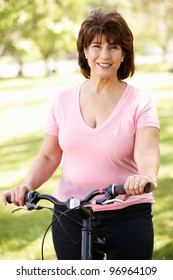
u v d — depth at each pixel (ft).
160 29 162.50
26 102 85.51
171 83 107.04
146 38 165.68
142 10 152.46
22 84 122.11
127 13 154.51
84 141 10.86
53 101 11.50
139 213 10.97
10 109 77.10
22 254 20.17
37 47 141.18
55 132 11.55
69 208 9.93
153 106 11.03
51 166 11.76
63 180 11.37
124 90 11.13
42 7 123.95
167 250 19.65
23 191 10.41
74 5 136.56
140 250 10.80
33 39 131.75
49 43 139.44
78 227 11.21
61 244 11.46
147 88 97.55
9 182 34.04
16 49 123.44
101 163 10.87
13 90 108.47
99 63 10.85
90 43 10.91
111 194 9.63
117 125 10.84
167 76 127.44
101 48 10.84
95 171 10.91
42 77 141.59
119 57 10.89
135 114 10.89
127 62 11.37
